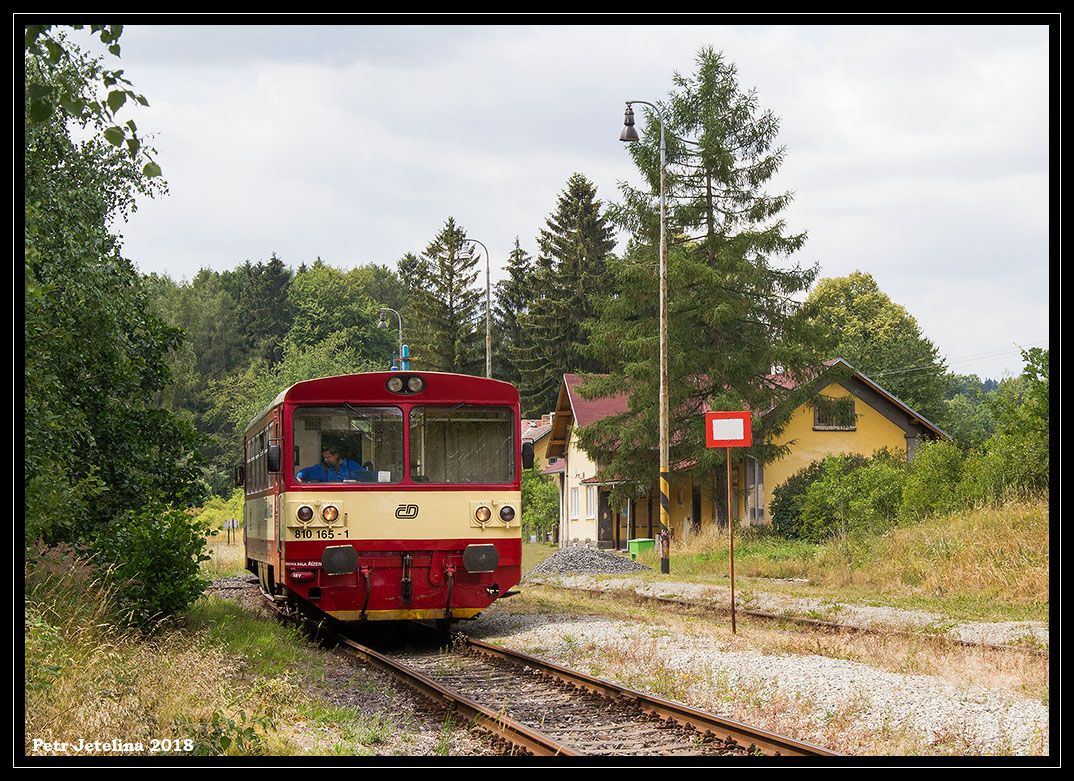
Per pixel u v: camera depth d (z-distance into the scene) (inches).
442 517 609.0
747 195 1638.8
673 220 1620.3
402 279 4717.0
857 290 3181.6
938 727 354.0
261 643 541.0
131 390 719.1
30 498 474.6
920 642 564.4
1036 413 1006.4
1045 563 784.9
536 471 2333.9
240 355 4296.3
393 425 612.4
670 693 429.4
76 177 565.9
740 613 745.0
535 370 3120.1
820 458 1679.4
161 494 728.3
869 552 993.5
